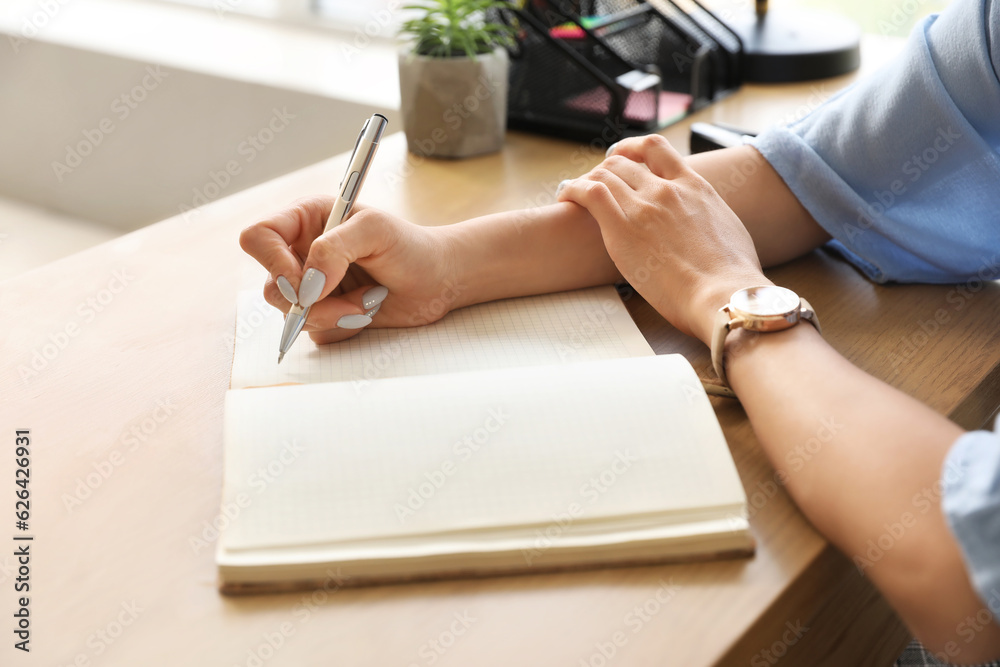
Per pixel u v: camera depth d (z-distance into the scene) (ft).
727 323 1.76
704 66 3.56
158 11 6.09
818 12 4.21
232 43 5.51
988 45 2.06
